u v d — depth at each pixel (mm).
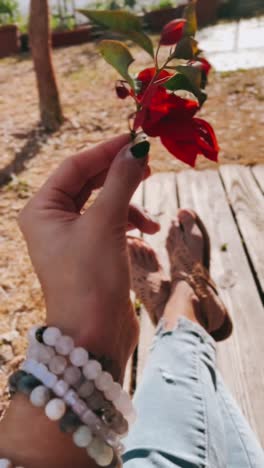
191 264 632
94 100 1647
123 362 249
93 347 223
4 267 868
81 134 1407
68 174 272
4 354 684
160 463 346
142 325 644
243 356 565
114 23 216
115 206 229
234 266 711
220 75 1766
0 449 206
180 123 227
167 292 635
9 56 2562
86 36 2617
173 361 439
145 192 946
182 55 215
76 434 203
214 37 2430
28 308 769
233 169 986
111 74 1930
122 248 234
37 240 243
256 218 814
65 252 232
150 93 220
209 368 446
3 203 1078
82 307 227
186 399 398
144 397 406
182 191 931
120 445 222
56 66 2186
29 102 1726
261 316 617
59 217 247
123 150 230
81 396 212
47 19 1337
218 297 602
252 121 1349
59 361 212
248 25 2592
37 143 1369
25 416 210
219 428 387
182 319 487
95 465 212
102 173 287
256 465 380
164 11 2688
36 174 1200
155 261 676
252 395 518
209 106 1497
